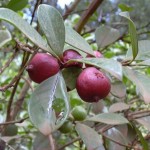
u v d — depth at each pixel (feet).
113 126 1.23
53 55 0.71
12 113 1.54
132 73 0.75
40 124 0.59
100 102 1.42
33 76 0.70
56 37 0.70
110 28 1.26
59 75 0.69
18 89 2.03
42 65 0.69
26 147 1.59
